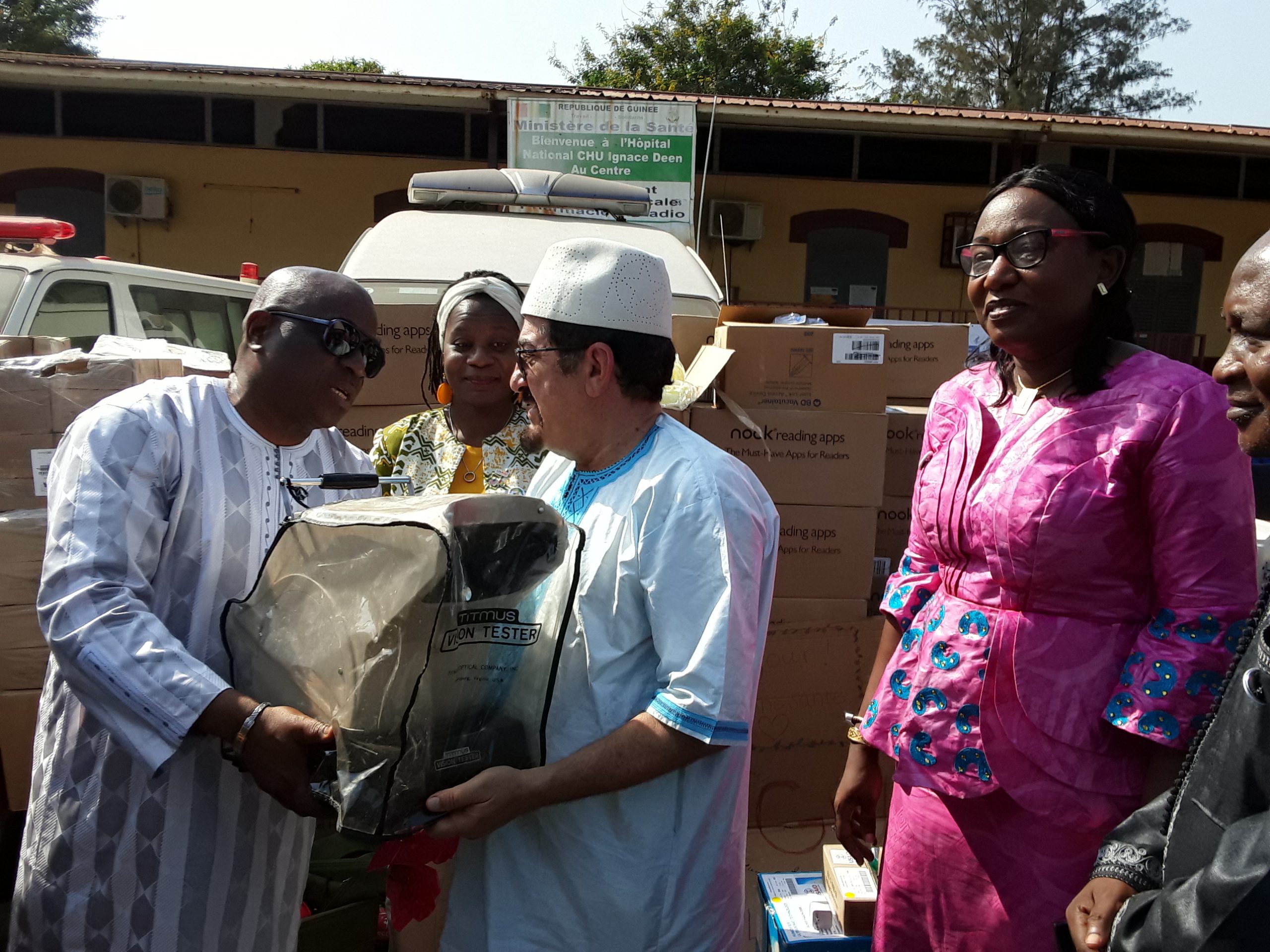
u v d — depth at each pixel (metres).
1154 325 13.77
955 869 1.74
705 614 1.53
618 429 1.68
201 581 1.78
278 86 10.91
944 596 1.81
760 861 2.94
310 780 1.52
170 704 1.56
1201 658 1.50
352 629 1.41
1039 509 1.61
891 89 29.95
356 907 2.52
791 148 13.41
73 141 12.60
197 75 10.79
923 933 1.81
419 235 4.03
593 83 23.33
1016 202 1.67
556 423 1.69
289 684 1.55
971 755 1.68
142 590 1.68
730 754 1.64
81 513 1.65
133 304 5.44
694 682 1.50
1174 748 1.51
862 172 13.46
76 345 5.07
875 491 3.08
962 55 28.84
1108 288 1.66
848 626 3.06
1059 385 1.71
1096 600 1.62
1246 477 1.56
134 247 12.80
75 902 1.75
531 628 1.54
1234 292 1.22
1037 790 1.63
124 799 1.74
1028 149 13.27
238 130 12.76
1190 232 13.50
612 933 1.61
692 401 2.93
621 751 1.52
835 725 3.06
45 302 4.95
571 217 4.48
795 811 3.04
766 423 3.06
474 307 2.60
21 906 1.82
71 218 12.95
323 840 2.62
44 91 12.58
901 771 1.78
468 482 2.66
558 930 1.63
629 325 1.62
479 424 2.68
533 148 9.31
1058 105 28.47
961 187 13.41
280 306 1.79
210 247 12.86
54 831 1.77
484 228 4.14
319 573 1.48
